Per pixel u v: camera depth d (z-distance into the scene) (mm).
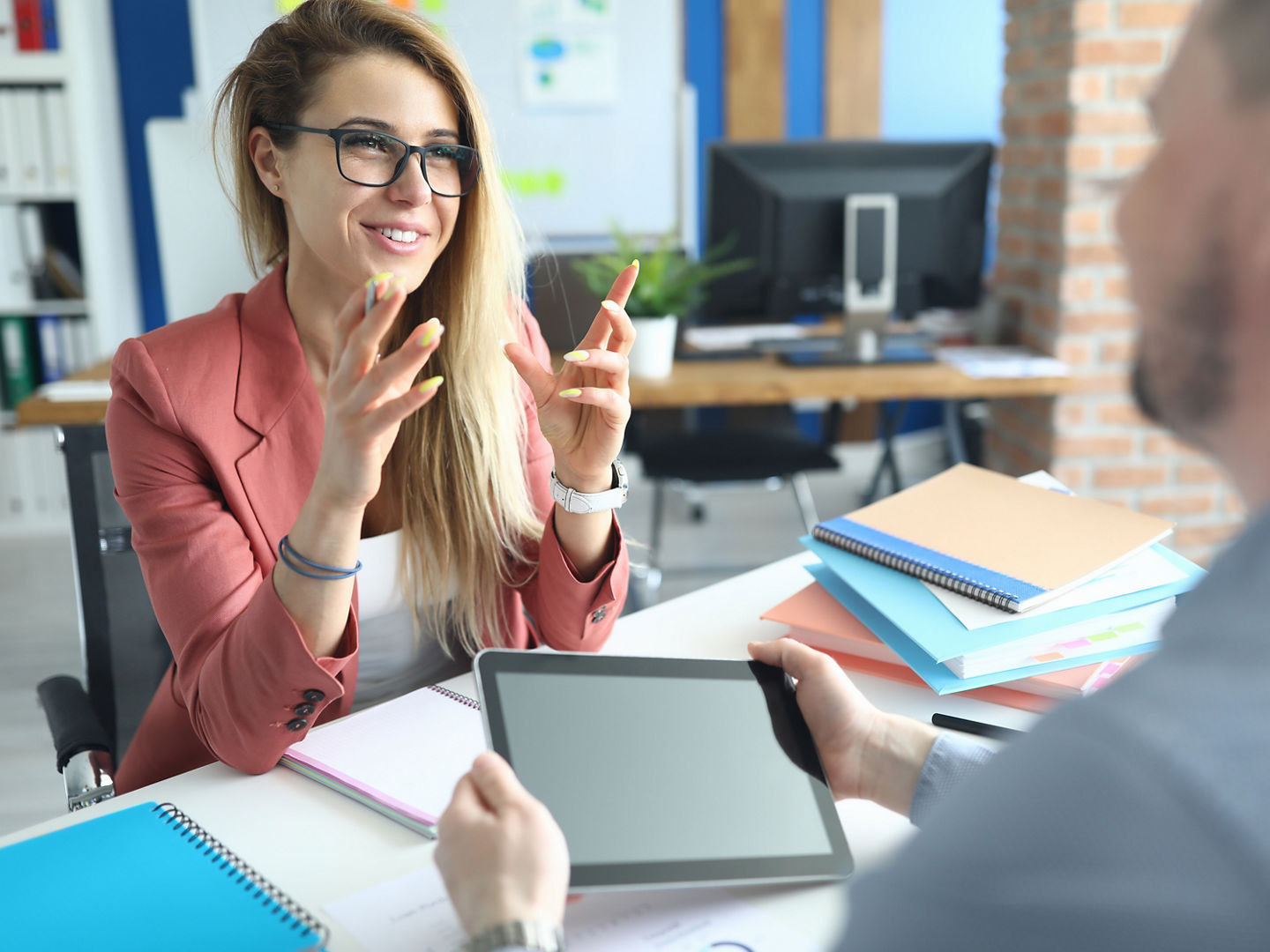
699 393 2637
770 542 3896
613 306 1081
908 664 1062
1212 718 341
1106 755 347
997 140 4531
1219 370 374
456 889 632
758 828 779
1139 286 395
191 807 916
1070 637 1066
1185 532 3096
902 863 392
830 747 857
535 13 4211
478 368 1277
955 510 1287
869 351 2902
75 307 3961
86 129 3842
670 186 4430
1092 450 3027
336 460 882
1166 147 379
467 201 1232
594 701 832
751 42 4387
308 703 949
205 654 1050
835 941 416
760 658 906
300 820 893
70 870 780
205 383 1146
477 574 1318
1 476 4004
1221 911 317
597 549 1210
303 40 1138
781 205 2840
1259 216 350
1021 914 346
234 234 3057
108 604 1444
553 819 718
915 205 2883
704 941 733
